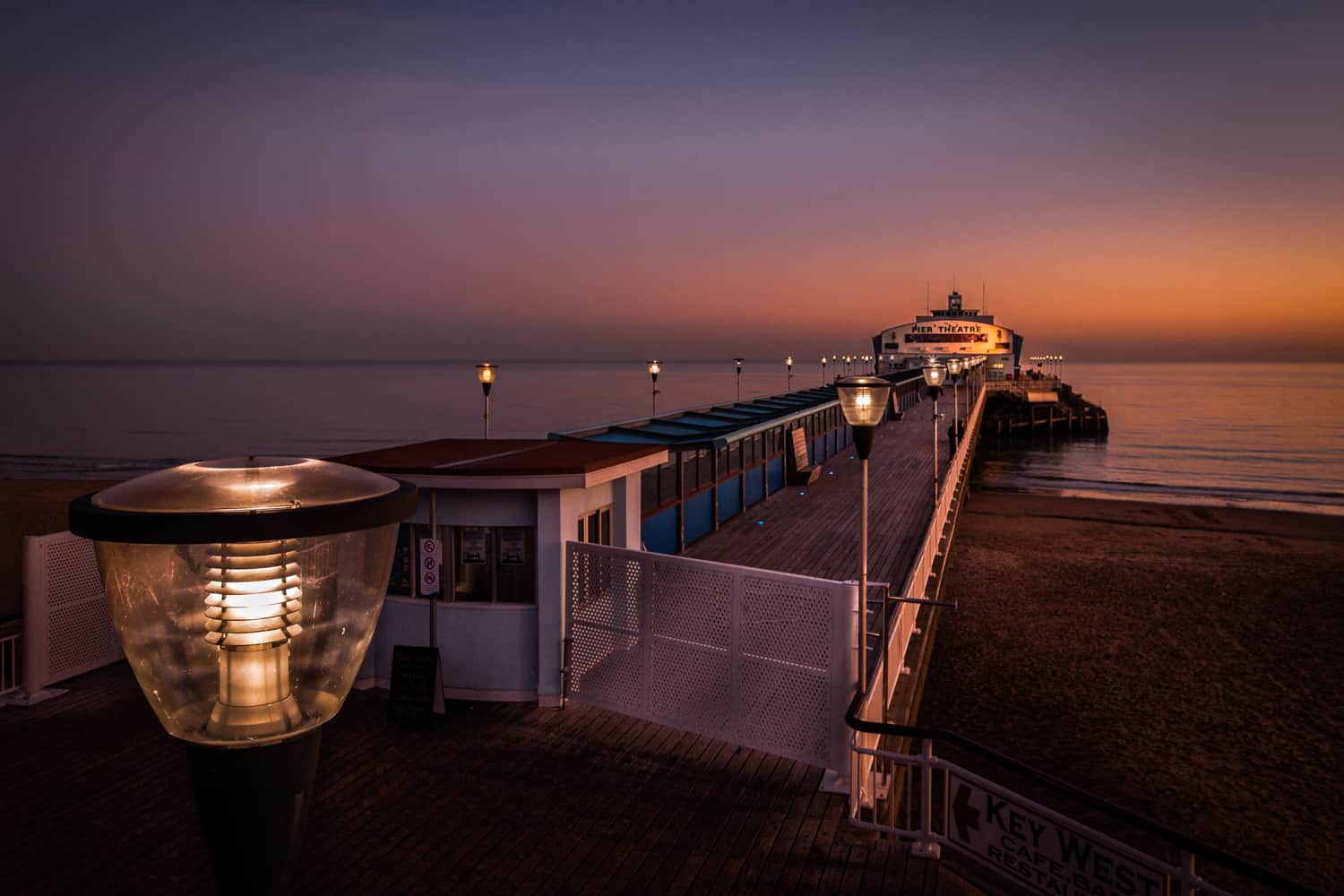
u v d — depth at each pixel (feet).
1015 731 47.73
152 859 18.66
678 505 47.55
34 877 17.94
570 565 26.61
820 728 21.90
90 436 277.03
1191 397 622.13
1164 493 164.14
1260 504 147.84
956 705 51.65
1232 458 233.96
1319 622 68.95
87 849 19.01
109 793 21.48
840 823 20.04
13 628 29.66
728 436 49.37
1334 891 32.53
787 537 52.06
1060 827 15.81
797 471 71.51
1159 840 36.09
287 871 5.51
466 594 27.48
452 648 27.25
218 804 5.24
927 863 18.49
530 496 26.78
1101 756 44.34
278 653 5.24
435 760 23.17
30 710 26.66
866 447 20.56
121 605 4.96
